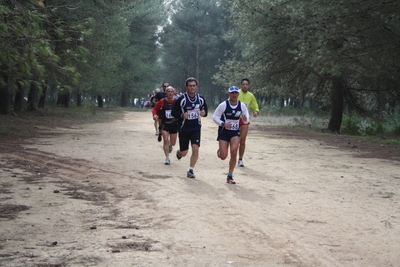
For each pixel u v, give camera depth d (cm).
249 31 2812
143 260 499
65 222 648
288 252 538
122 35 3478
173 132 1234
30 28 1156
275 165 1236
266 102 6462
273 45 2791
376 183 989
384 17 1761
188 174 1030
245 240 582
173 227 634
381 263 507
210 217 693
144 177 1020
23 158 1239
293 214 719
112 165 1173
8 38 1121
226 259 509
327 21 1897
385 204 793
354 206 776
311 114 4481
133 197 818
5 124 2325
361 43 1927
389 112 3161
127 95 8294
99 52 2950
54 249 530
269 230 628
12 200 767
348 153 1552
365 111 3033
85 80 3212
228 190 898
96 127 2530
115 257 507
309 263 502
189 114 1041
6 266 472
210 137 2031
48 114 3528
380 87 2819
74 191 852
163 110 1223
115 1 2831
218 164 1237
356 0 1786
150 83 8038
